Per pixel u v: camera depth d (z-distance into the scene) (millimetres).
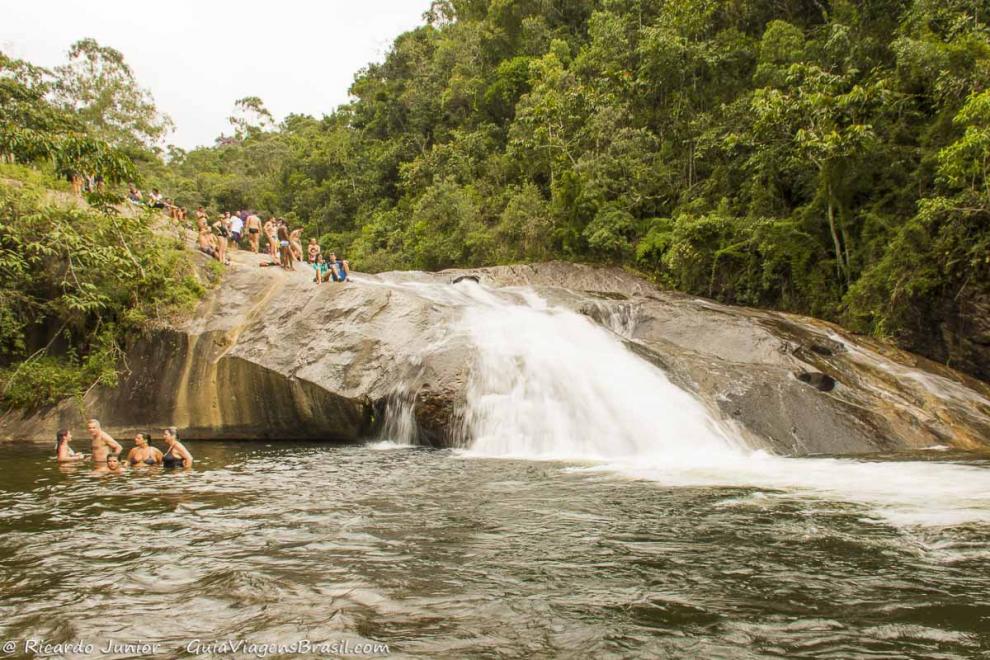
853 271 18266
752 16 27016
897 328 16250
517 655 3270
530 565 4746
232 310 15688
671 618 3734
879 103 17562
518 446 11266
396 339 13992
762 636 3471
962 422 11430
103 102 39469
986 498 6773
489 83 40375
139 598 4180
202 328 15094
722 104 23453
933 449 10438
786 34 22891
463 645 3395
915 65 17500
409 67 51312
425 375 12438
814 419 10914
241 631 3615
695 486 7609
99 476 9297
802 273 19156
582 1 39062
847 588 4188
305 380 13531
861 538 5309
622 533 5578
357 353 13852
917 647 3320
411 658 3242
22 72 28812
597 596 4102
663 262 23031
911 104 18125
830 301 18469
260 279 16719
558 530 5711
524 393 11898
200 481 8703
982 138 13344
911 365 14609
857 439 10594
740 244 20688
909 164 17641
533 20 38406
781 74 22125
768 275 19859
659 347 13750
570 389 11812
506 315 15227
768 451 10312
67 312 15852
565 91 29578
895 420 11172
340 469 9500
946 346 15688
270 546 5371
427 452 11430
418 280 22172
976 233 15000
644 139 25984
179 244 17438
